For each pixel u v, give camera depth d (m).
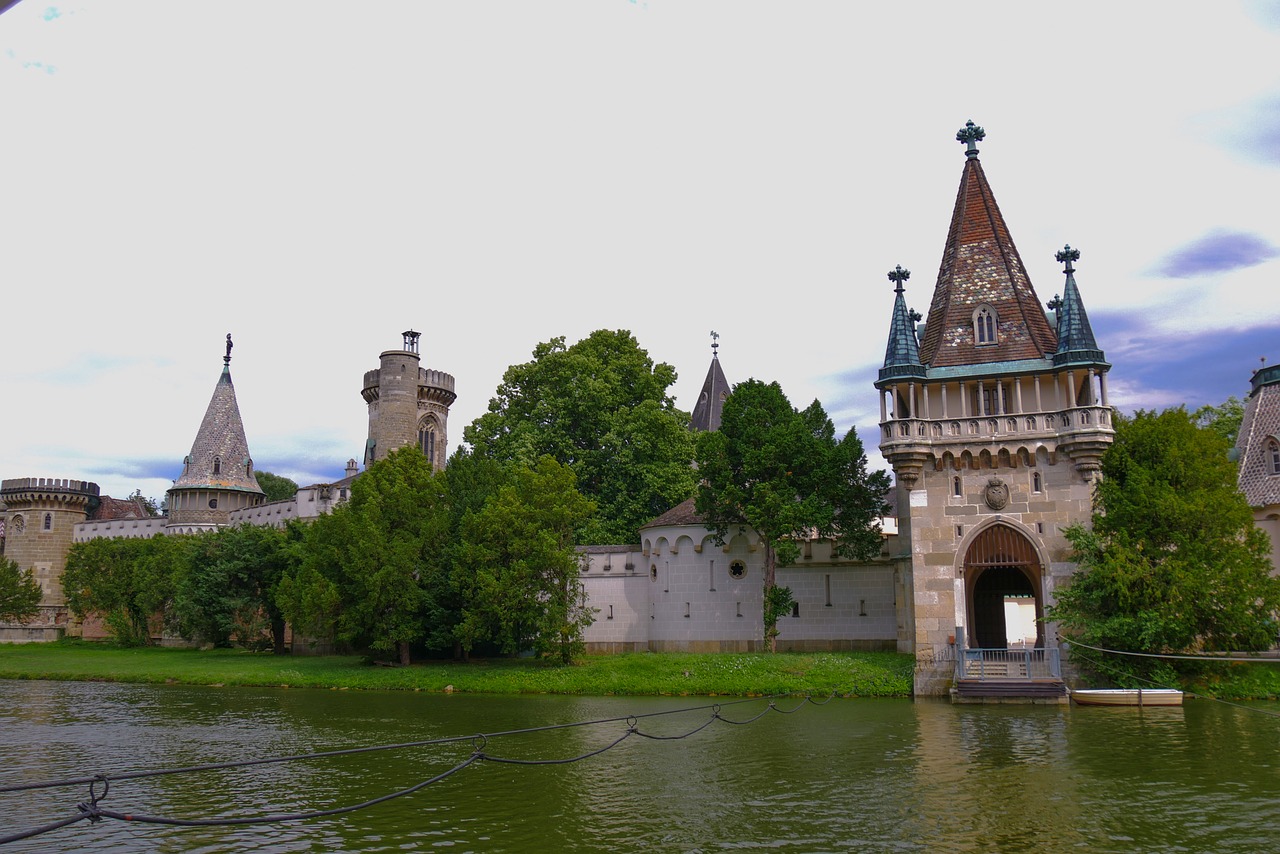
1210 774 27.17
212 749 34.09
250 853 20.47
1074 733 34.66
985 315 51.16
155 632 97.38
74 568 101.44
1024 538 47.56
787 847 20.44
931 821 22.45
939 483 48.78
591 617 62.78
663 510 76.25
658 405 77.88
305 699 51.44
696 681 51.22
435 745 34.72
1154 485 46.94
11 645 100.81
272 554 77.62
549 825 22.45
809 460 56.78
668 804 24.52
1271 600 44.28
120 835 22.27
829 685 49.09
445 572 63.44
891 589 60.38
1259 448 63.22
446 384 112.44
